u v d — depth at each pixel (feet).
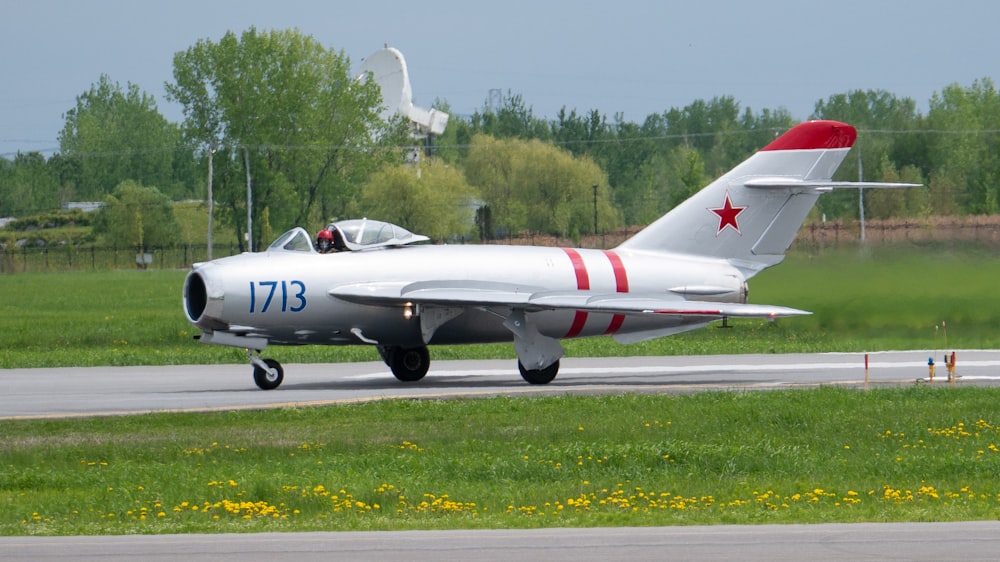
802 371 357.41
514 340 329.52
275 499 170.60
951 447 219.41
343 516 159.33
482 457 206.90
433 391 308.19
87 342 490.49
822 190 359.87
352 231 330.54
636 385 323.78
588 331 345.51
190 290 316.19
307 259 319.68
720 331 500.74
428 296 313.12
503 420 251.19
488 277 330.54
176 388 315.78
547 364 326.85
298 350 443.32
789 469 197.77
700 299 351.87
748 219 359.87
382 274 322.14
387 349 337.52
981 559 126.11
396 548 134.31
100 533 146.51
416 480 187.11
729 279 354.95
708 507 165.37
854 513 156.46
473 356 414.62
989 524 146.92
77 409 270.26
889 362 379.96
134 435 233.96
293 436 232.73
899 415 255.09
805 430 238.89
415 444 222.69
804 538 138.00
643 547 133.59
